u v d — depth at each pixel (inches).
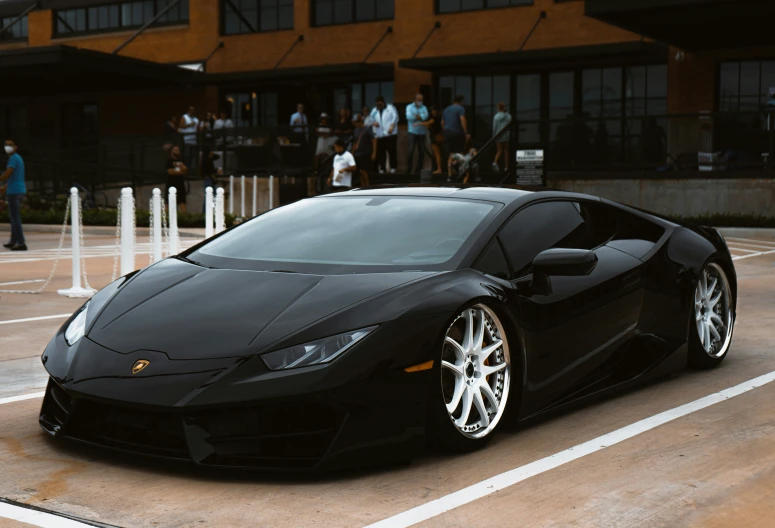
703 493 129.3
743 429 162.4
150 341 139.3
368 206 179.6
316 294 143.7
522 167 599.2
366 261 157.3
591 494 128.7
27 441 151.9
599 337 176.2
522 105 903.1
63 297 331.6
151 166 900.0
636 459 144.9
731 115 655.1
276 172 836.0
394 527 116.1
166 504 123.6
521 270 163.2
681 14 662.5
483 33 909.8
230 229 186.1
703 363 210.5
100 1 1131.3
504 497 127.2
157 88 1091.3
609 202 198.1
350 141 790.5
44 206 864.3
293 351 131.1
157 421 133.1
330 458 129.8
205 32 1063.6
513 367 156.1
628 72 860.0
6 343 241.4
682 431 161.2
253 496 126.6
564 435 158.6
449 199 176.9
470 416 151.9
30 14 1186.6
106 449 138.4
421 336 137.1
